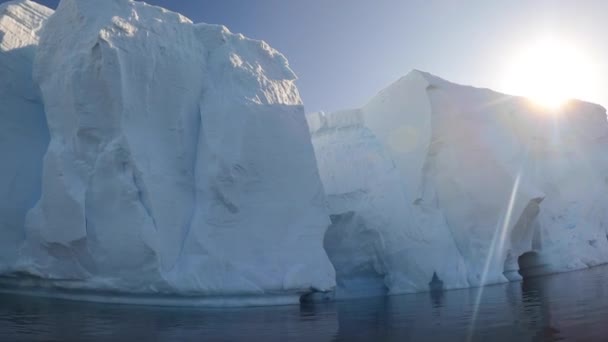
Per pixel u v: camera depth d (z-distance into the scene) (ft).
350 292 65.46
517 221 64.64
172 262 46.85
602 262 81.51
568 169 81.97
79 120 48.80
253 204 49.96
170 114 50.83
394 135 70.64
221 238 47.85
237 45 57.62
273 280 47.16
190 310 43.55
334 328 33.04
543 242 75.46
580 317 32.58
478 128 67.31
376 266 67.15
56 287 52.70
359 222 67.67
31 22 63.93
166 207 47.85
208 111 51.62
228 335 30.63
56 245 49.90
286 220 51.13
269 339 29.27
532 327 29.99
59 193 49.39
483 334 28.63
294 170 53.06
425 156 65.67
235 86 53.42
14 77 59.47
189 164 51.01
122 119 47.62
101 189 47.98
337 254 69.05
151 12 53.21
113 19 49.26
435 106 66.28
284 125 53.93
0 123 57.52
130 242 46.21
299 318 38.19
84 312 41.65
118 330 32.58
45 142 60.29
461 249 64.34
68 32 52.70
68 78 49.65
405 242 64.28
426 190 65.82
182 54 52.47
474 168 65.41
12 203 56.13
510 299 44.57
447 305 43.42
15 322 36.19
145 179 47.03
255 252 48.57
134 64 48.91
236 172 49.19
